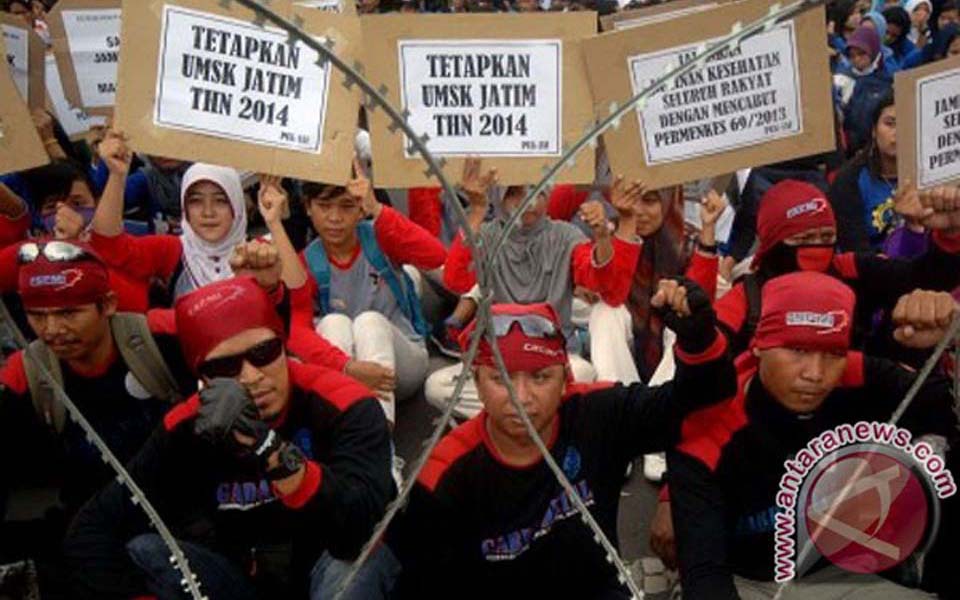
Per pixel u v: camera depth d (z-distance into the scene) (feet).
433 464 7.45
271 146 7.15
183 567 5.56
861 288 10.53
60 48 11.29
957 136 8.46
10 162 7.21
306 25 7.09
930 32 32.99
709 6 10.07
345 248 12.07
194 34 6.93
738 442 7.59
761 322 7.52
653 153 7.68
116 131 6.95
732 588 7.25
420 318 12.94
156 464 7.68
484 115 7.25
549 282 12.14
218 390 5.86
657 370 11.59
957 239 9.70
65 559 7.97
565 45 7.20
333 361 10.46
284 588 7.88
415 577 7.56
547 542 7.45
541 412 7.07
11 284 10.63
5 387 8.59
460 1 31.55
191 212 11.49
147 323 8.68
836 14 29.60
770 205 10.27
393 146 7.18
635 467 11.89
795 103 7.75
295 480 6.30
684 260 12.36
